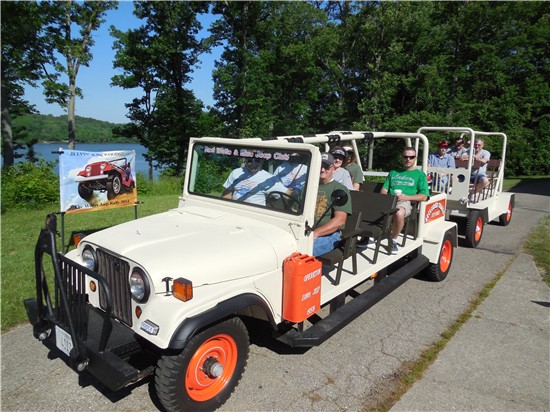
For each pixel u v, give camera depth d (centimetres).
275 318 316
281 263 318
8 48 1712
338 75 2406
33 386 316
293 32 2291
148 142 2505
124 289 284
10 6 1544
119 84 2342
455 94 2244
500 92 2453
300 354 368
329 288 366
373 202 471
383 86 2092
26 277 500
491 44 2255
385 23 2106
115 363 251
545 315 462
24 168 1105
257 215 355
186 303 260
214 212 373
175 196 1272
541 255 700
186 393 267
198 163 408
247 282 292
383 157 2044
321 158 348
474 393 320
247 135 1995
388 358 366
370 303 396
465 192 749
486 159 829
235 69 2039
